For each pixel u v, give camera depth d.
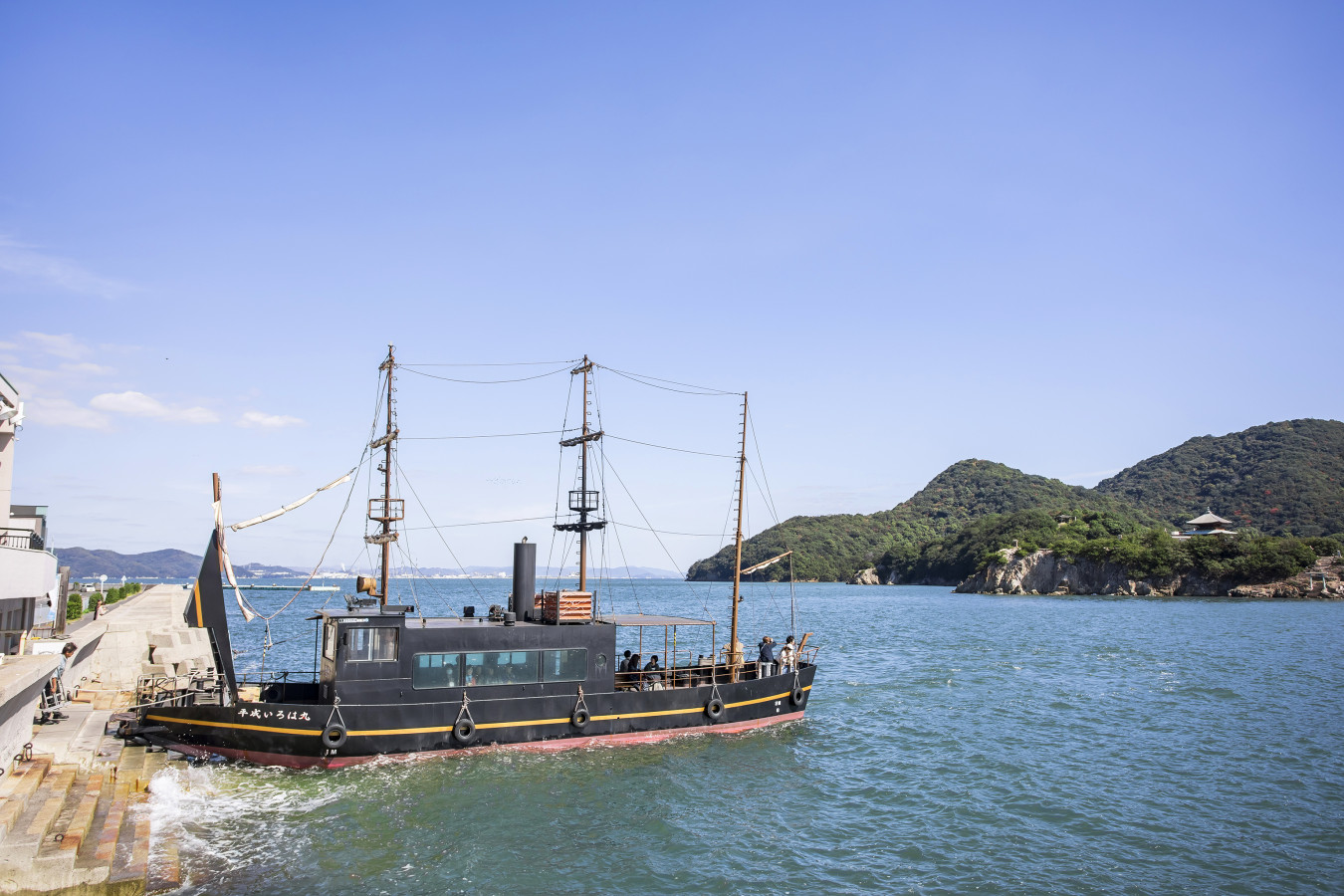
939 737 36.31
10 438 43.41
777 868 21.52
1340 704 44.06
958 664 62.28
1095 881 20.81
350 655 28.53
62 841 17.39
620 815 25.23
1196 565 184.50
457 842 22.62
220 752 28.78
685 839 23.44
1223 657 66.06
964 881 20.81
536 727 30.92
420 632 29.33
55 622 47.84
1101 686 50.78
